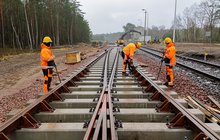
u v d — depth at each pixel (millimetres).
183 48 34688
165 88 7871
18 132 4395
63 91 7613
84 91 7957
